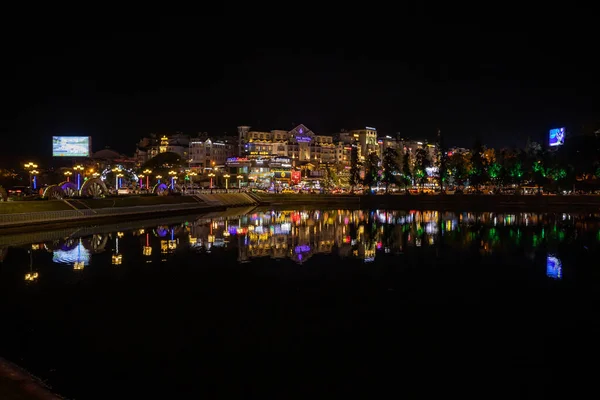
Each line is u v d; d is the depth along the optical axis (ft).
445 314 89.10
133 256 153.79
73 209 274.77
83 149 600.39
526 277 120.88
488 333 79.00
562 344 74.02
